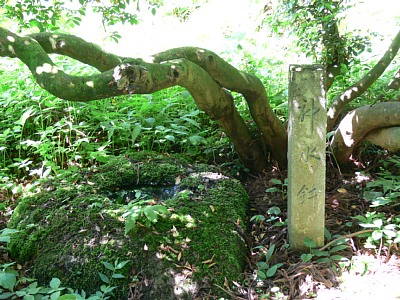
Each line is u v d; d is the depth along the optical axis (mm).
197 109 4281
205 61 2943
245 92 3248
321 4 3893
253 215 3250
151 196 3162
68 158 3893
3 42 2494
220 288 2439
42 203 3004
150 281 2447
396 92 3855
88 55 2766
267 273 2555
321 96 2479
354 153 3855
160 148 4031
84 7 3688
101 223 2721
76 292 2426
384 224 2961
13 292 2344
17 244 2771
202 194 3125
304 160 2578
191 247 2594
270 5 5906
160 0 4824
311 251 2670
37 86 4113
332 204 3266
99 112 3973
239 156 3832
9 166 3570
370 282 2438
